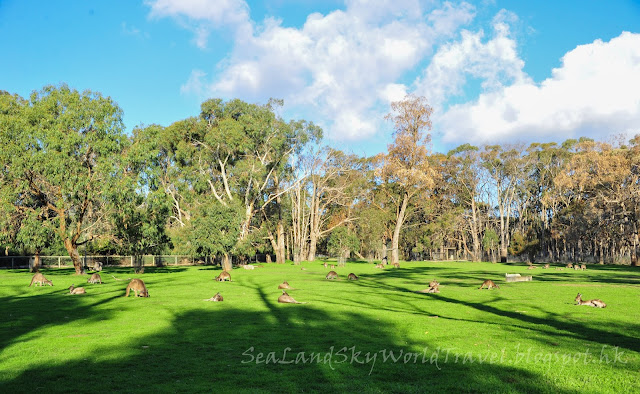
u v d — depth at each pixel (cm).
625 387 820
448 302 2130
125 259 6241
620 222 6619
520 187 9088
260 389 808
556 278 3850
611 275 4269
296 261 6650
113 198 3819
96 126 3841
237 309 1838
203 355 1055
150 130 4266
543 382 850
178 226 6356
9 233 3894
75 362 989
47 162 3641
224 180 5556
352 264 6931
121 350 1103
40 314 1688
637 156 6400
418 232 8294
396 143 6500
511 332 1338
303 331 1345
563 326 1468
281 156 6444
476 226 9312
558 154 8600
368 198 8231
